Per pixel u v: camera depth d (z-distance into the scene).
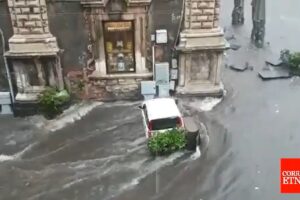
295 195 16.30
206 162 18.17
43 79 21.86
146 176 17.50
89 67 22.08
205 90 22.62
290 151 18.78
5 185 17.44
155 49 21.78
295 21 34.09
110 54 22.09
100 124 21.23
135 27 21.22
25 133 20.89
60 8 20.55
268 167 17.80
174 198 16.30
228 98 23.19
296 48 29.05
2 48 21.27
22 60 21.17
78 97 22.83
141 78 22.44
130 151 19.09
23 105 22.12
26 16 20.28
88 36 21.31
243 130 20.33
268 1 38.75
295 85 24.62
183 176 17.42
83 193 16.75
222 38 21.45
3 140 20.41
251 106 22.39
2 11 20.45
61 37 21.25
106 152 19.14
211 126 20.64
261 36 29.08
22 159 19.02
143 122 20.83
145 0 20.33
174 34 21.50
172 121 18.98
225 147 19.09
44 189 17.11
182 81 22.42
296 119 21.19
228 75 25.84
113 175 17.64
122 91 22.75
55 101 21.67
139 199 16.30
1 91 22.25
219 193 16.48
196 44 21.38
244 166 17.89
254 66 26.84
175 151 18.64
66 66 21.97
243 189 16.66
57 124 21.45
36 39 20.72
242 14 33.25
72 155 19.11
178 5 20.78
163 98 21.16
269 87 24.39
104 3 20.28
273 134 20.02
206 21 21.00
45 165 18.55
